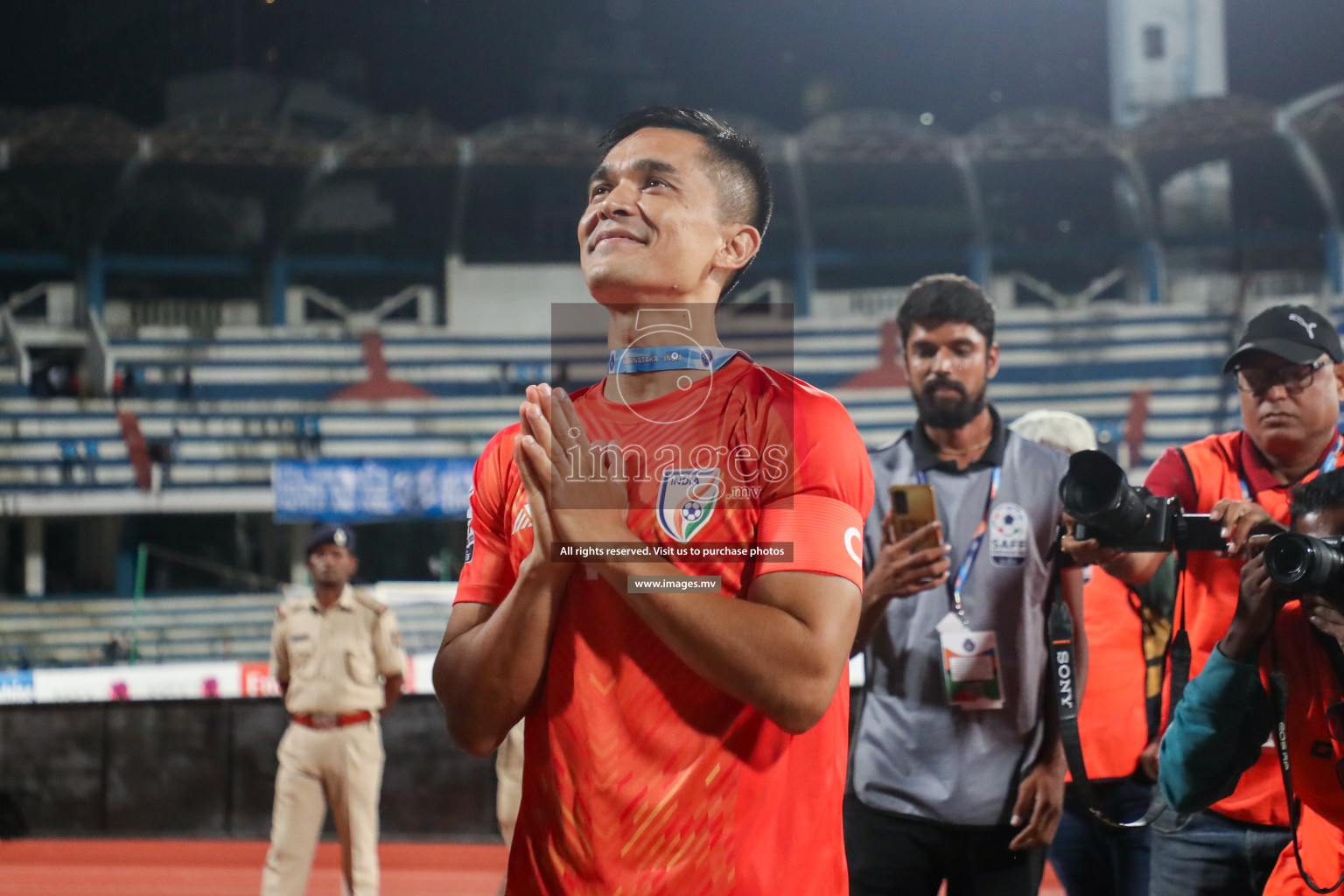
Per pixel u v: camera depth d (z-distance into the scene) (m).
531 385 1.09
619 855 1.05
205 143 19.70
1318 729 1.68
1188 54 19.52
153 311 19.72
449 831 5.96
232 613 15.25
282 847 4.14
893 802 2.08
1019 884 2.06
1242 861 1.86
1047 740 2.08
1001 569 2.14
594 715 1.07
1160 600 2.50
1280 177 19.06
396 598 9.66
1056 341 17.64
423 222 20.52
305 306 20.22
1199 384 17.20
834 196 20.64
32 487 16.19
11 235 19.16
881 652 2.15
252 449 17.08
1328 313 18.19
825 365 18.22
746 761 1.07
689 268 1.13
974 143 19.92
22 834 6.19
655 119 1.18
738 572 1.08
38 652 14.35
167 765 6.23
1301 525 1.68
